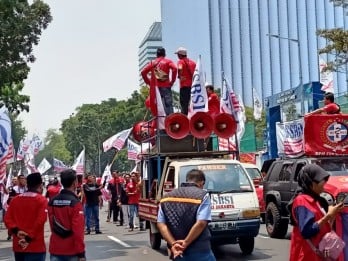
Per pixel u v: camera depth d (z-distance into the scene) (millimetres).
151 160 15273
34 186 8062
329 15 126938
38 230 7922
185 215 6344
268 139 33625
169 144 14617
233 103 15945
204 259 6293
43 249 7992
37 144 35406
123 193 22109
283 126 19688
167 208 6453
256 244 15312
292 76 126375
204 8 126812
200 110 14219
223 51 125250
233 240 13289
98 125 105062
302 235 5484
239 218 12562
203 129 14156
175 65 15523
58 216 7629
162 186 13836
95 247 16312
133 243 17031
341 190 11164
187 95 15586
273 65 126562
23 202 7949
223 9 126000
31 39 20547
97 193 20391
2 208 21047
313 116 13875
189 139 14805
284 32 127062
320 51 26219
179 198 6441
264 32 126688
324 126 13867
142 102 84438
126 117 86438
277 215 16328
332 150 13844
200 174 6699
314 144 13922
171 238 6352
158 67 15414
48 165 37438
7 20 19062
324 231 5531
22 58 20641
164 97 15414
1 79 20391
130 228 21281
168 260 13391
